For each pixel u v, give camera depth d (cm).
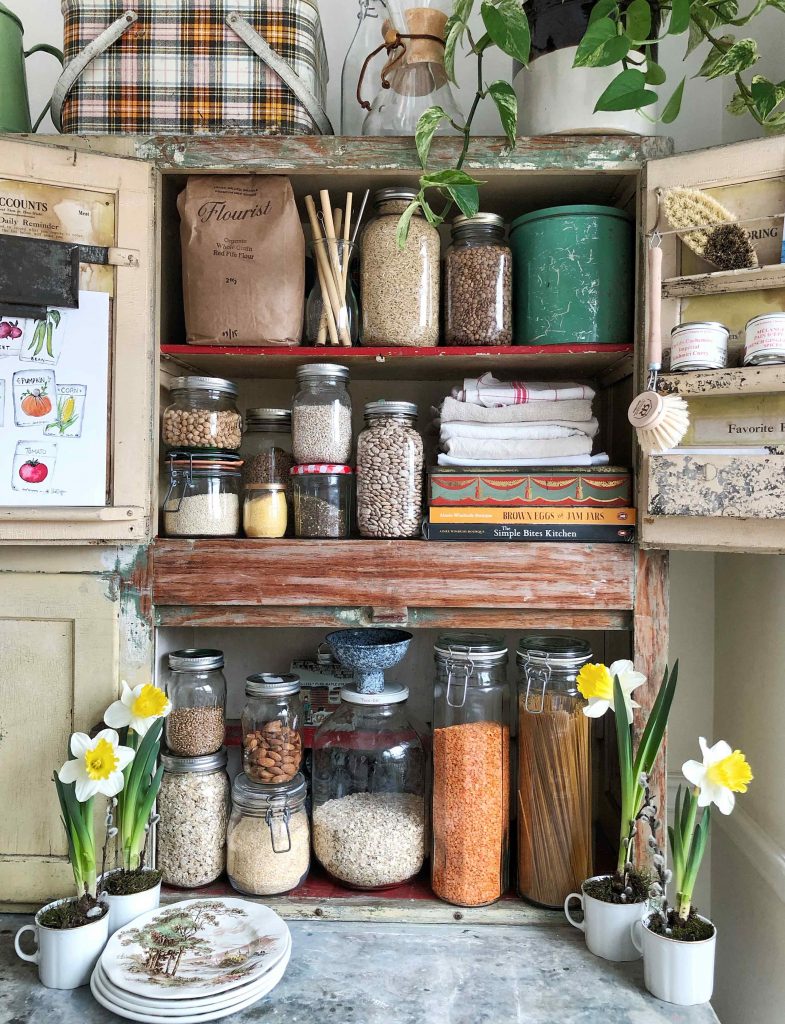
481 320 126
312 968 109
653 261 110
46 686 122
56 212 115
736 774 104
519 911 123
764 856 125
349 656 127
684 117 152
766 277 108
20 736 122
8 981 107
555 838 123
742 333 112
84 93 123
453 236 133
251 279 122
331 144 121
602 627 123
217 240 123
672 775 155
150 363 122
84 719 122
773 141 110
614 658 149
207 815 128
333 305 127
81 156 116
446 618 124
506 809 129
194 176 125
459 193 111
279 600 123
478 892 122
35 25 155
